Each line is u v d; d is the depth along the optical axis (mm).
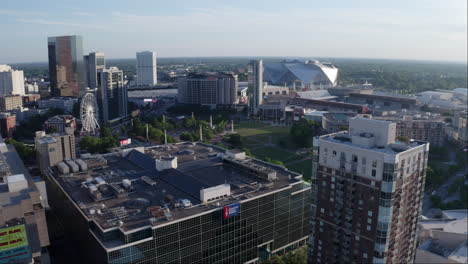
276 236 187000
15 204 151250
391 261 137375
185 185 182500
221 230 162625
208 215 156125
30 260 149375
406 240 142750
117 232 142875
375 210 130000
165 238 146625
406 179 131250
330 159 140375
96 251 147500
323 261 151375
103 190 176875
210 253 161750
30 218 156500
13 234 144125
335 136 147750
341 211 140750
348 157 134375
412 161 131375
